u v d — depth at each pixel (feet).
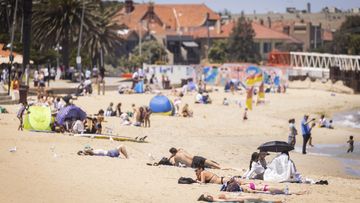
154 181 171.94
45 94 376.07
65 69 621.72
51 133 255.29
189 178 172.24
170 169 191.11
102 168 185.98
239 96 552.00
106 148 231.91
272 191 163.22
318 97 592.19
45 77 543.80
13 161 189.37
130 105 426.92
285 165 183.62
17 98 389.60
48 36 621.72
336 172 246.06
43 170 178.40
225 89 602.44
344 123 438.81
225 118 394.73
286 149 185.78
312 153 293.64
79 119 266.57
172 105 386.52
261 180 182.80
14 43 597.11
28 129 263.08
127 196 153.38
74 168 183.62
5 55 510.58
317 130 374.02
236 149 285.84
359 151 304.09
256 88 601.62
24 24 513.86
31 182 162.91
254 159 186.19
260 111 461.78
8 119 298.15
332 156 286.46
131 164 195.72
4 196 147.43
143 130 312.09
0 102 373.20
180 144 283.59
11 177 167.32
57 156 200.85
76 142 237.66
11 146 216.33
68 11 620.90
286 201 155.02
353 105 545.44
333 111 505.66
